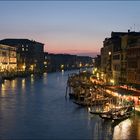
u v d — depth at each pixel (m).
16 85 150.75
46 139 52.75
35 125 61.94
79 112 74.62
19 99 97.38
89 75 195.88
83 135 54.97
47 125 61.94
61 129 58.88
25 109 79.12
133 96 75.69
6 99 96.75
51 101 93.50
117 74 118.38
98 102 80.56
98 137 53.69
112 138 53.06
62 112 75.00
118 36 137.12
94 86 111.00
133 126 59.72
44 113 73.88
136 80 96.38
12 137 53.78
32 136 54.44
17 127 60.25
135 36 111.62
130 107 66.50
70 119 67.00
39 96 106.31
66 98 100.69
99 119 66.06
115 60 122.44
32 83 167.25
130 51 103.19
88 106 81.81
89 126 60.72
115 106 69.06
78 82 137.50
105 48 146.75
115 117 63.19
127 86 93.44
